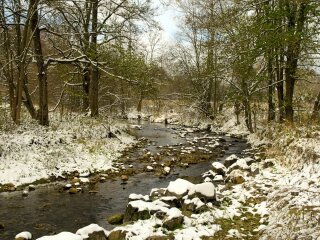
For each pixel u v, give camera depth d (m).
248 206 8.05
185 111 36.81
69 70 23.47
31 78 25.31
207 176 12.33
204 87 34.22
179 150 18.66
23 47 15.89
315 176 9.10
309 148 10.55
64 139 15.94
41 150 13.96
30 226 8.16
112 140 19.03
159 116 42.91
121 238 6.57
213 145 19.98
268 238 4.95
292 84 17.98
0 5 16.22
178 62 36.28
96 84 22.59
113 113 28.11
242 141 22.55
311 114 16.89
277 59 18.19
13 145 13.55
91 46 18.52
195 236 6.41
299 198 5.64
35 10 15.40
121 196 10.55
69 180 12.23
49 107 28.64
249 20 15.48
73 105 27.23
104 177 12.62
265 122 23.27
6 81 18.62
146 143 21.28
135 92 20.45
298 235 4.54
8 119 16.39
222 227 6.86
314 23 14.23
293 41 14.02
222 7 23.41
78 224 8.29
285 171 10.71
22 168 12.27
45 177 12.13
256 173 11.05
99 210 9.30
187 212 7.75
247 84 22.95
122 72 19.36
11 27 18.55
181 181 9.06
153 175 13.17
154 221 7.22
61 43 22.16
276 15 14.00
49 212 9.12
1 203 9.77
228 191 9.34
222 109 34.06
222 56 17.45
